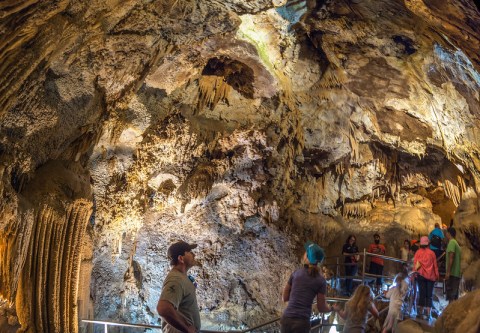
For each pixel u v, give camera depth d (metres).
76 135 9.51
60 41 7.44
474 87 9.39
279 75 12.03
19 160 8.02
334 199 14.40
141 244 12.71
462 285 10.39
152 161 11.70
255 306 13.41
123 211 11.34
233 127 12.66
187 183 12.37
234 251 13.42
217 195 13.03
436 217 14.33
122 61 9.07
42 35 6.96
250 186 13.07
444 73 10.01
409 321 8.04
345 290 12.91
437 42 9.20
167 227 12.90
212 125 12.49
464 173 12.81
